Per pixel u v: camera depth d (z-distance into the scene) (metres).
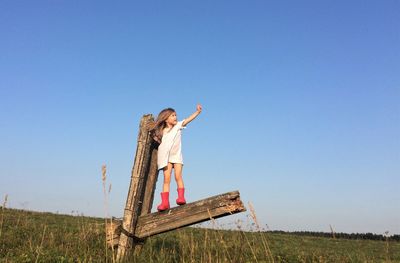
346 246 11.49
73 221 9.99
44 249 4.19
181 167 4.02
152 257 4.36
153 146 4.32
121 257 3.89
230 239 4.98
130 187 4.10
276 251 7.21
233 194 3.65
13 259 3.68
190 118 4.08
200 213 3.79
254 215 3.40
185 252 4.47
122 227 4.02
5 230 5.96
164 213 3.98
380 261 7.29
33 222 8.17
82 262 3.74
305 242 11.62
